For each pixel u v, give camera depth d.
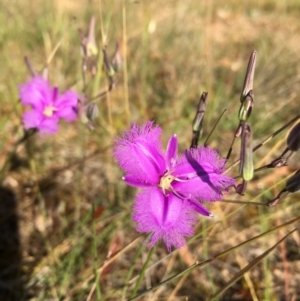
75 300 0.13
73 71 0.24
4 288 0.14
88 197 0.18
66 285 0.14
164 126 0.21
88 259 0.15
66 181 0.18
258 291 0.15
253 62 0.09
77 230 0.16
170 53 0.27
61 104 0.14
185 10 0.32
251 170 0.08
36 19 0.29
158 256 0.16
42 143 0.20
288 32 0.33
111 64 0.13
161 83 0.25
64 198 0.18
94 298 0.14
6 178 0.18
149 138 0.09
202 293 0.15
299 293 0.15
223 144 0.21
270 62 0.26
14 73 0.22
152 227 0.08
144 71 0.24
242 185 0.09
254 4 0.41
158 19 0.29
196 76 0.25
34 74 0.14
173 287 0.15
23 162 0.19
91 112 0.13
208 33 0.24
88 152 0.20
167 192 0.09
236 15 0.35
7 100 0.22
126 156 0.09
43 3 0.31
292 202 0.18
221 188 0.09
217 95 0.22
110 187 0.18
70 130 0.21
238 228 0.17
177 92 0.23
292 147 0.09
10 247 0.16
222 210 0.17
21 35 0.27
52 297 0.14
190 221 0.09
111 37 0.26
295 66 0.26
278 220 0.16
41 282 0.14
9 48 0.25
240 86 0.25
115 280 0.15
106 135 0.20
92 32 0.14
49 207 0.17
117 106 0.23
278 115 0.22
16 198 0.17
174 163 0.09
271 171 0.19
